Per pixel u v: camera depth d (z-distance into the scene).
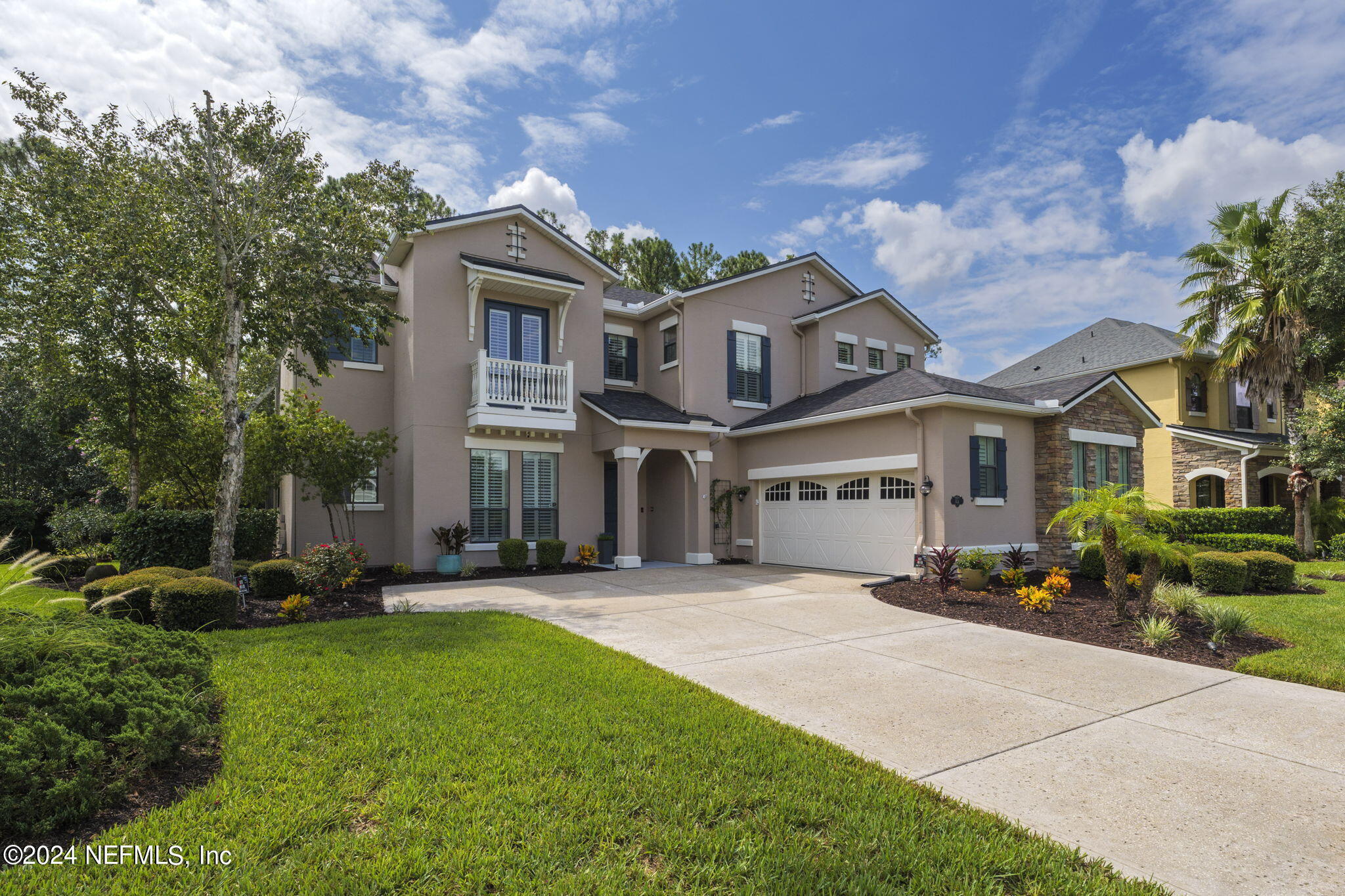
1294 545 16.52
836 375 20.39
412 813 3.80
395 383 16.83
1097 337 28.11
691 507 17.69
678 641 8.47
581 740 4.87
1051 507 15.16
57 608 7.48
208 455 16.08
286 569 11.51
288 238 12.09
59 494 24.41
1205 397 25.12
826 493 16.47
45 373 13.70
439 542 15.00
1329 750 5.09
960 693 6.43
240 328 11.67
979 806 4.15
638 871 3.29
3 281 12.84
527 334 16.75
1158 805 4.18
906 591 12.23
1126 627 9.16
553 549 15.84
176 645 6.21
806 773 4.47
